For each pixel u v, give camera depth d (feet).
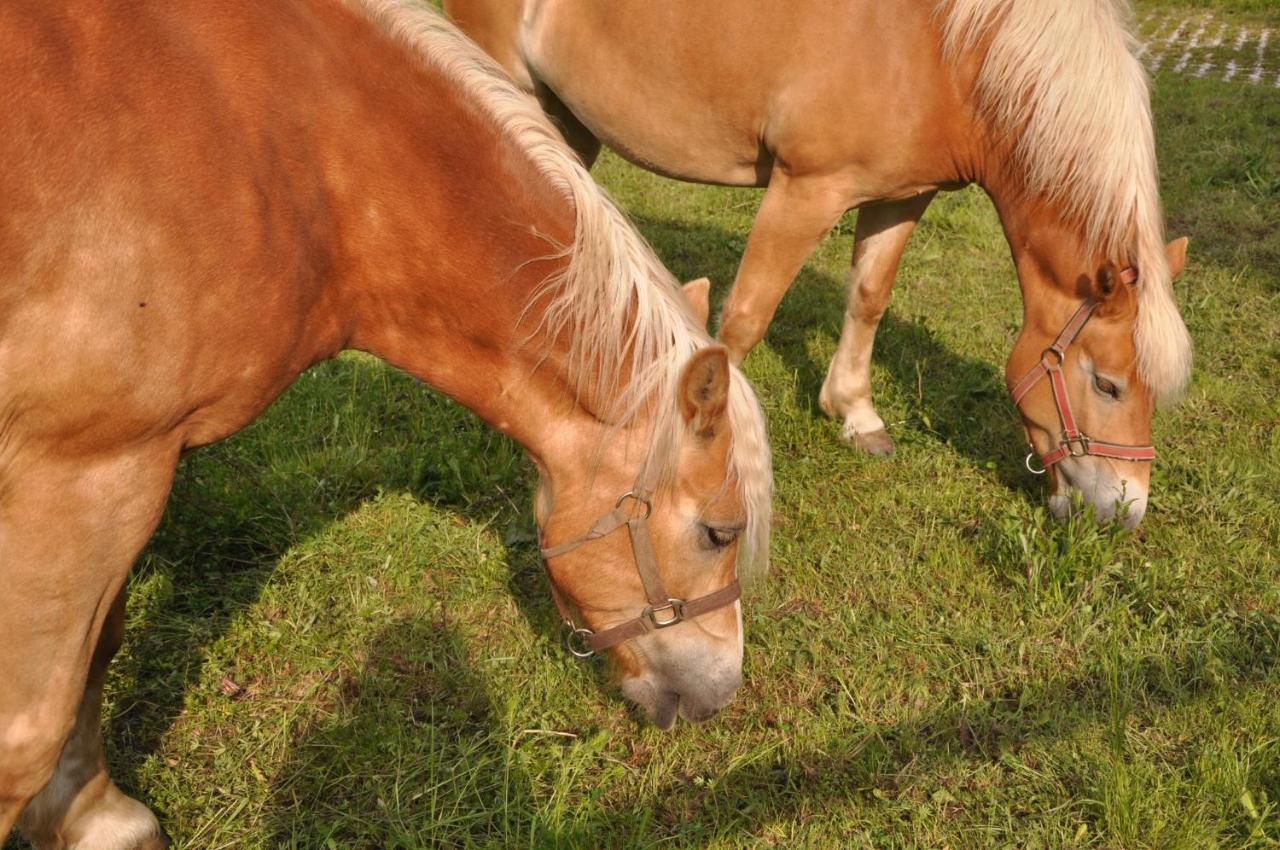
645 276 7.14
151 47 5.92
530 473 13.34
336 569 11.37
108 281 5.79
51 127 5.59
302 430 13.52
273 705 9.65
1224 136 27.96
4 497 6.15
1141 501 12.01
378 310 7.26
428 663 10.36
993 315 18.76
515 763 9.18
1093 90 10.84
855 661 10.63
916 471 14.05
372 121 6.71
